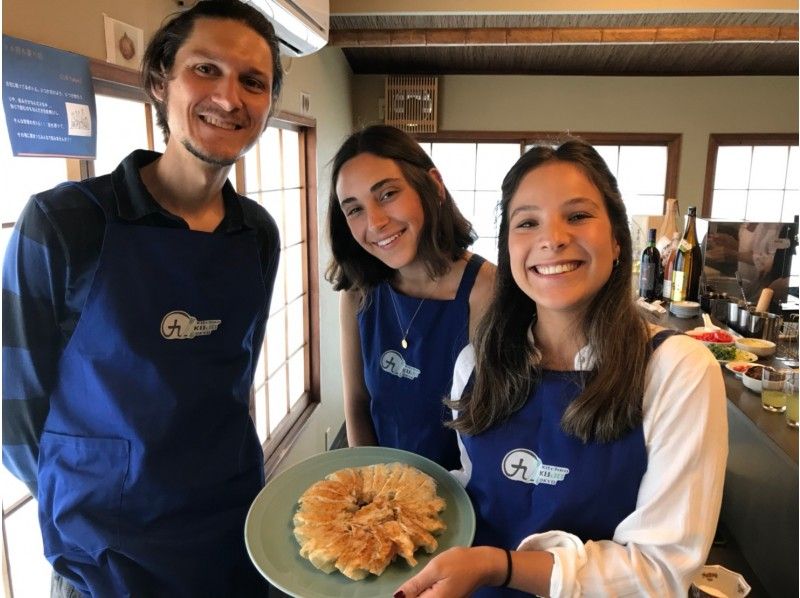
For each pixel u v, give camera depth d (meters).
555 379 0.89
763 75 4.27
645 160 4.53
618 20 2.85
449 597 0.72
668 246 2.58
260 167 2.52
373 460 1.11
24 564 1.19
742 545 1.52
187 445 1.00
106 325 0.92
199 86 0.89
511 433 0.91
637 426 0.80
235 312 1.06
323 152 3.26
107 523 0.94
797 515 1.23
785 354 1.76
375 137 1.12
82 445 0.93
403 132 1.16
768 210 4.54
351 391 1.40
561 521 0.84
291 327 3.03
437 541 0.89
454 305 1.19
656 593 0.73
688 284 2.33
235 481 1.10
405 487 0.96
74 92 1.10
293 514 0.96
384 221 1.12
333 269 1.34
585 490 0.82
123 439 0.94
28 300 0.88
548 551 0.79
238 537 1.09
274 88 1.04
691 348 0.79
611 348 0.82
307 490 0.98
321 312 3.28
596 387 0.81
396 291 1.27
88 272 0.92
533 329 0.93
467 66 4.23
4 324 0.88
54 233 0.88
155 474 0.96
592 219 0.80
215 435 1.06
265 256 1.21
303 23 1.95
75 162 1.23
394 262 1.16
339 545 0.83
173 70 0.91
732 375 1.61
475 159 4.59
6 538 1.13
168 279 0.96
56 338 0.92
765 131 4.36
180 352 0.98
